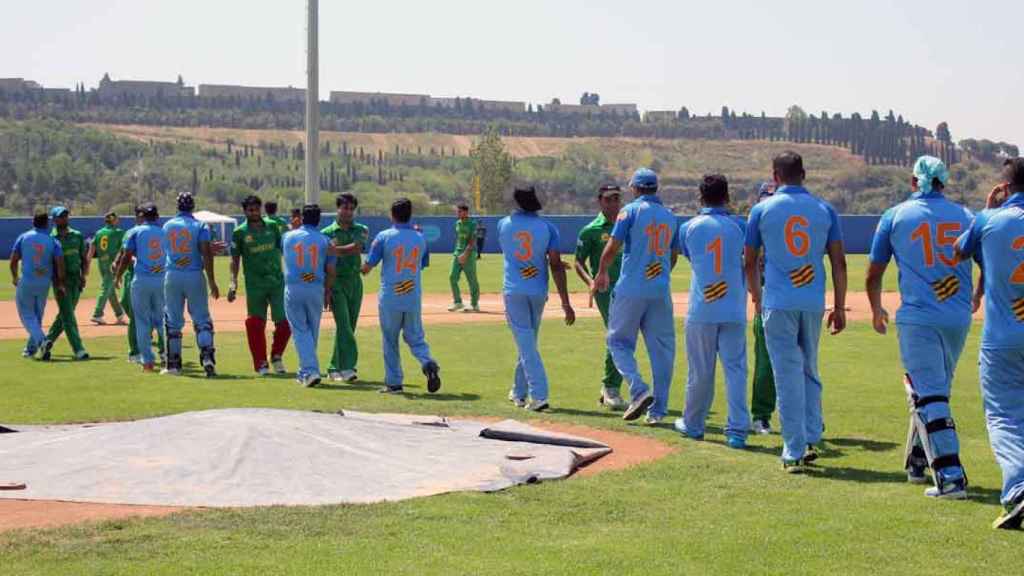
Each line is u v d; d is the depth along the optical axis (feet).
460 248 143.02
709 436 60.85
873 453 55.62
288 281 79.20
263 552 37.78
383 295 74.84
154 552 37.73
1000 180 44.88
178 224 84.38
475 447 54.03
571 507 43.98
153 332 99.19
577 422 64.39
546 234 69.21
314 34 150.71
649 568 36.19
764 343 61.62
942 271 46.80
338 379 82.07
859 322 125.80
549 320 126.82
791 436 51.08
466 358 95.66
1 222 288.51
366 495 45.42
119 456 50.01
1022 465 41.37
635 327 64.69
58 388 77.20
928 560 37.11
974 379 81.87
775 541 39.19
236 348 102.89
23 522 41.47
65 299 94.43
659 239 63.41
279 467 48.78
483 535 39.96
